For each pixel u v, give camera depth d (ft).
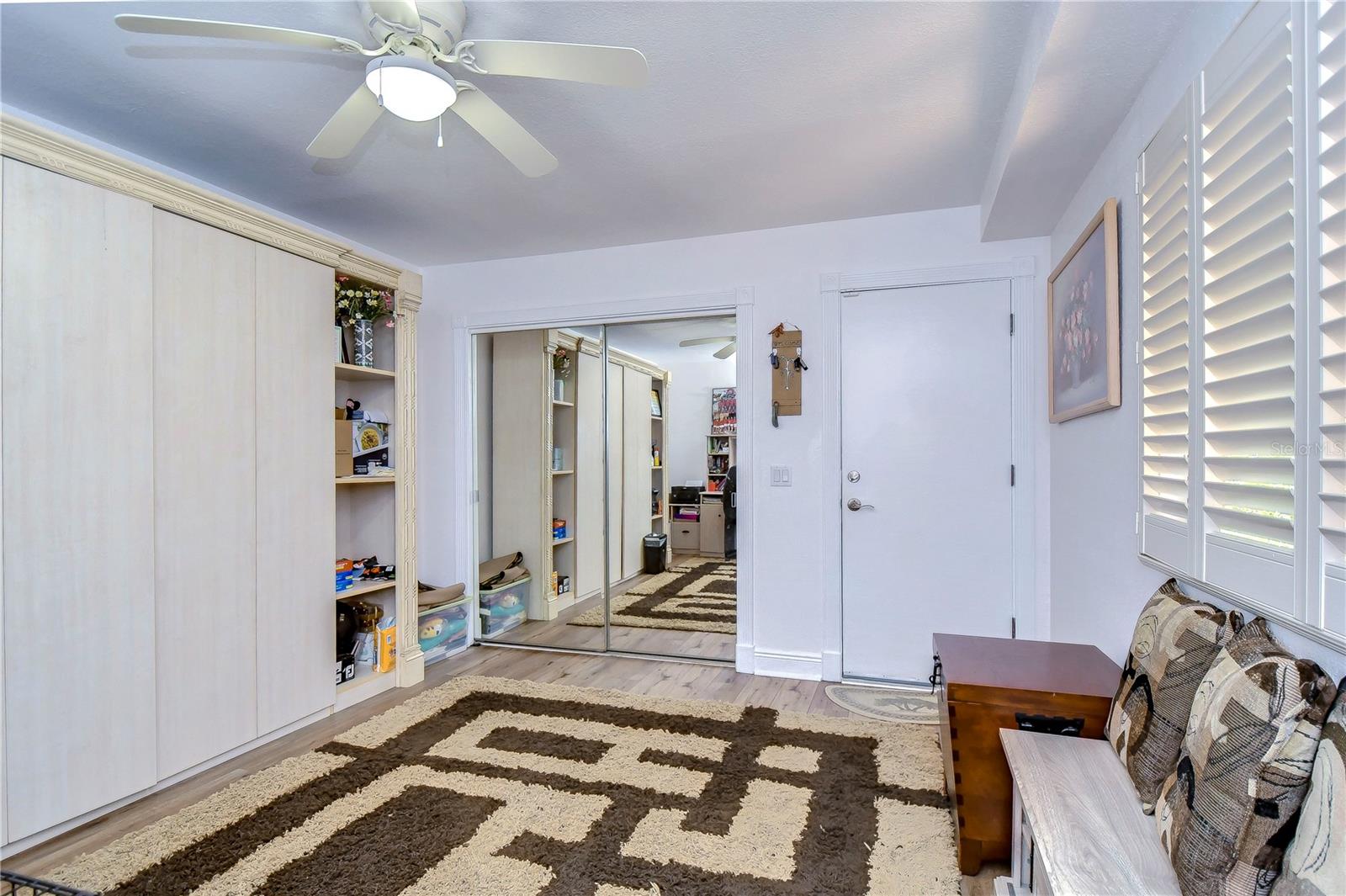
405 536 10.73
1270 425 3.65
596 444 13.00
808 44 6.06
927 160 8.52
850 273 10.70
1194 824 3.36
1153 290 5.39
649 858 5.77
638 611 12.78
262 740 8.33
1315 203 3.16
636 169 8.82
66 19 5.66
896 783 7.07
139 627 6.91
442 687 10.30
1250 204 3.83
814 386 10.81
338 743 8.22
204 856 5.82
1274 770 3.03
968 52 6.16
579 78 5.30
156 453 7.16
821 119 7.48
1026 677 5.77
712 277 11.48
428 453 13.33
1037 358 9.82
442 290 13.28
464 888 5.38
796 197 9.78
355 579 10.17
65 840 6.17
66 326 6.36
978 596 10.12
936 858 5.74
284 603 8.66
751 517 11.14
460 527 13.07
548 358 13.17
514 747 8.05
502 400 13.38
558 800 6.77
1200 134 4.43
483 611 13.32
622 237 11.61
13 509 5.97
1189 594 4.99
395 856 5.81
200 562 7.61
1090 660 6.32
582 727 8.68
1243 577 3.93
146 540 6.98
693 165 8.68
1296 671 3.19
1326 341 3.12
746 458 11.18
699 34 5.91
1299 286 3.31
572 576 13.03
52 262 6.26
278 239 8.58
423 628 11.78
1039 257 9.84
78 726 6.40
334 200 9.87
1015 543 9.91
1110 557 6.79
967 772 5.51
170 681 7.26
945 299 10.30
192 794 7.08
